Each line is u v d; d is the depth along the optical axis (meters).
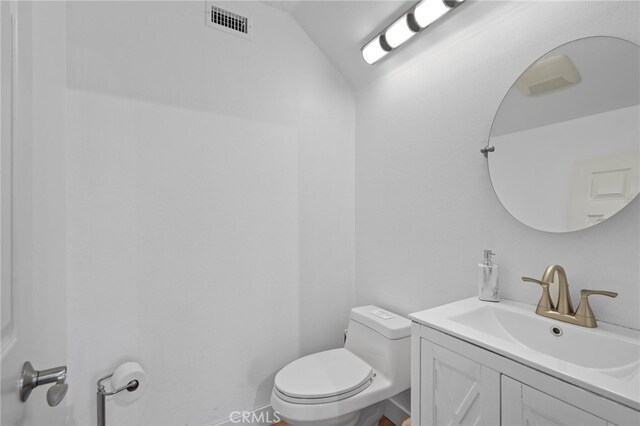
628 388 0.63
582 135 1.02
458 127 1.45
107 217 1.36
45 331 1.20
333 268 2.02
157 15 1.48
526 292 1.19
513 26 1.23
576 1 1.05
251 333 1.72
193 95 1.56
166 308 1.49
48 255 1.21
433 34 1.52
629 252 0.94
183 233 1.53
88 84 1.32
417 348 1.07
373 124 1.95
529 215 1.16
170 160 1.50
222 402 1.63
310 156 1.93
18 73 0.70
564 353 0.95
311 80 1.95
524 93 1.18
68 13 1.28
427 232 1.60
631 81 0.93
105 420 1.30
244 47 1.72
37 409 1.10
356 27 1.73
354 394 1.37
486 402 0.85
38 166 1.17
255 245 1.74
